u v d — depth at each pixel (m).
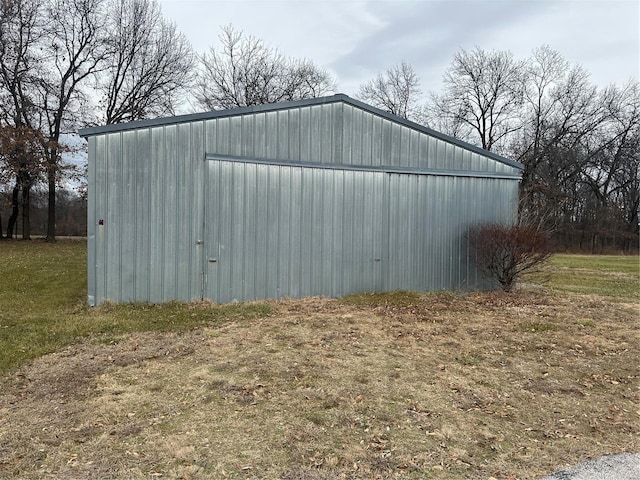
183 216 7.57
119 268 7.32
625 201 33.84
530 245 9.22
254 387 3.99
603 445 3.07
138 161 7.30
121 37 24.17
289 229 8.30
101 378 4.20
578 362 4.98
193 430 3.16
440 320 6.89
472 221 9.98
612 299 9.20
